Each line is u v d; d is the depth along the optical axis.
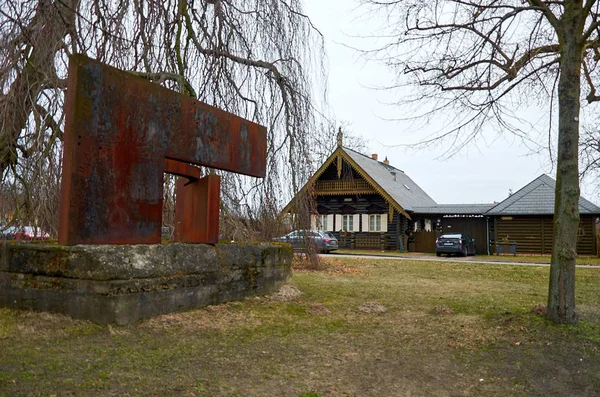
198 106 6.52
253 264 7.24
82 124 4.96
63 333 4.57
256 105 9.22
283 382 3.82
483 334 5.43
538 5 6.36
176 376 3.76
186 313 5.74
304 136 9.83
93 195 5.11
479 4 7.00
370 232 30.89
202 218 6.54
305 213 11.70
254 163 7.64
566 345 4.89
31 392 3.19
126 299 4.98
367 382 3.93
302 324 5.85
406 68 7.73
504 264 16.72
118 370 3.76
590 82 7.32
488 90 7.34
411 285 10.12
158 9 7.22
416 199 35.28
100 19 6.84
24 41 6.14
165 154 5.97
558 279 5.64
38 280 5.19
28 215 6.88
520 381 4.03
